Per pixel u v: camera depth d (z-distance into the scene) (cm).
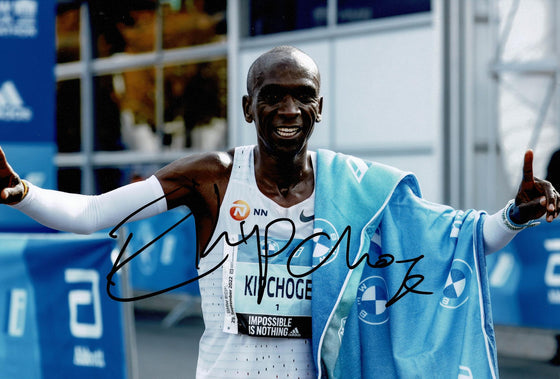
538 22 805
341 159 238
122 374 339
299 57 218
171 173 228
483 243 242
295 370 224
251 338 222
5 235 363
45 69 584
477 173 805
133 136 1117
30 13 579
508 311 566
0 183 209
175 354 636
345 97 891
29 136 584
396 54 846
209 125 1023
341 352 239
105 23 1123
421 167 829
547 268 546
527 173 219
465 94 795
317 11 911
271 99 216
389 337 247
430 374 242
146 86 1096
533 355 620
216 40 1006
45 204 215
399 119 847
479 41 800
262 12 962
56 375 353
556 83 802
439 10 796
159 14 1068
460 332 244
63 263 350
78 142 1179
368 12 868
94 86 1153
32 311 358
